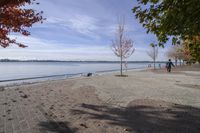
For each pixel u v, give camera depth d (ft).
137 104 28.78
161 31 11.68
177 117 22.63
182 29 10.73
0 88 45.80
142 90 41.93
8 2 17.69
